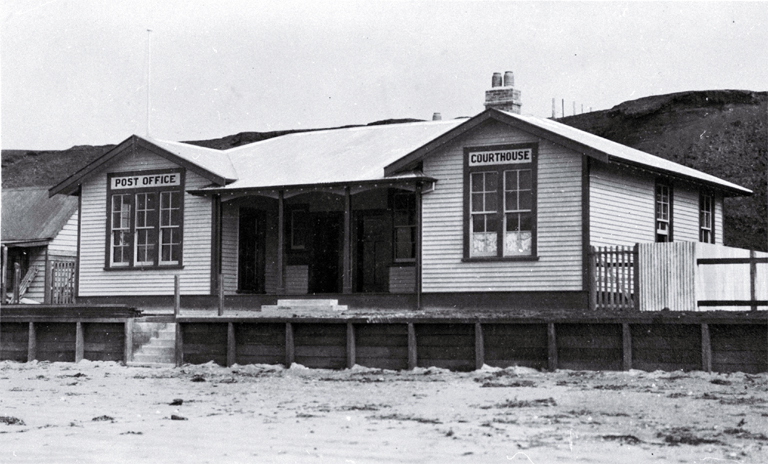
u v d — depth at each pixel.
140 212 29.39
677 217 27.72
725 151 49.38
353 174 26.70
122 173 29.67
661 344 17.12
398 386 16.94
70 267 31.88
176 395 16.72
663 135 53.41
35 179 79.50
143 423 13.55
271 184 27.16
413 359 18.86
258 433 12.55
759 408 13.70
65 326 22.77
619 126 56.53
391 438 12.03
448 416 13.70
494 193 24.64
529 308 23.84
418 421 13.32
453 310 24.48
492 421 13.16
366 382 17.61
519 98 27.98
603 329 17.50
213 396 16.47
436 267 25.08
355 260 28.48
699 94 54.81
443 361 18.77
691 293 19.80
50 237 36.06
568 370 17.66
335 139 31.34
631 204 25.34
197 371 20.16
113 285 29.50
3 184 79.19
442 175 25.20
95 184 30.12
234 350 20.59
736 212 45.62
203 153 30.17
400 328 19.06
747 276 22.03
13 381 19.25
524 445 11.43
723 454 10.82
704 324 16.66
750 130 50.12
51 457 11.18
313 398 15.85
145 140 29.11
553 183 23.89
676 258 20.09
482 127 24.78
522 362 18.11
